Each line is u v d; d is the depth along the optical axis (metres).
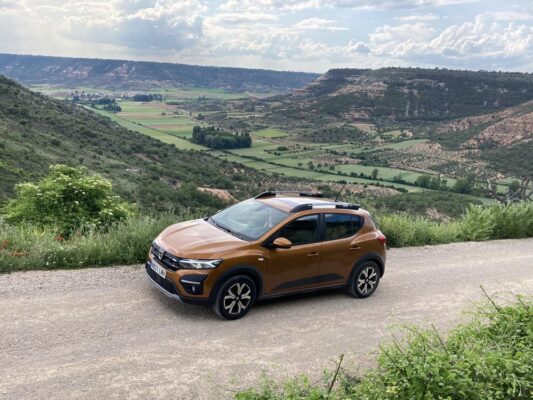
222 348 5.66
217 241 6.57
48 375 4.63
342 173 148.75
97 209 11.97
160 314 6.38
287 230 6.97
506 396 3.89
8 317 5.77
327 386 4.25
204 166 126.56
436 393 3.73
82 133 112.81
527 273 10.49
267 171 149.00
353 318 7.10
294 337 6.22
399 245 12.06
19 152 67.25
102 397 4.39
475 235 13.75
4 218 11.19
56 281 7.10
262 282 6.69
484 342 4.75
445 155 173.38
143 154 119.50
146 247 8.46
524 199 16.58
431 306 7.95
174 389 4.67
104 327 5.80
